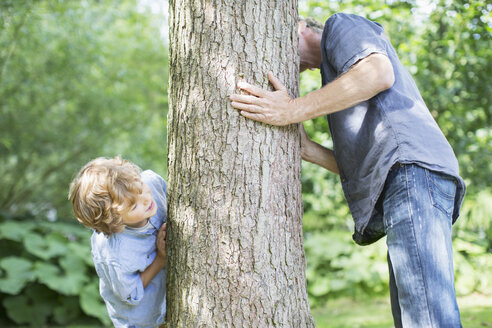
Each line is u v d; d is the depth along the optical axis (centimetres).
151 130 806
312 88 414
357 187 175
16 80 615
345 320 448
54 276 519
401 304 154
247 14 154
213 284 151
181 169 158
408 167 157
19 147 662
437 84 416
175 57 162
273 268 153
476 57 401
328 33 172
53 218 777
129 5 784
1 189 754
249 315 150
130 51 789
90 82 703
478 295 503
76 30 605
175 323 157
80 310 531
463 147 436
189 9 157
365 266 555
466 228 533
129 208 155
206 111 153
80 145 733
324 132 439
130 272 164
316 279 561
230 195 151
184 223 156
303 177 512
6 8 478
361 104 171
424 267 150
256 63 154
